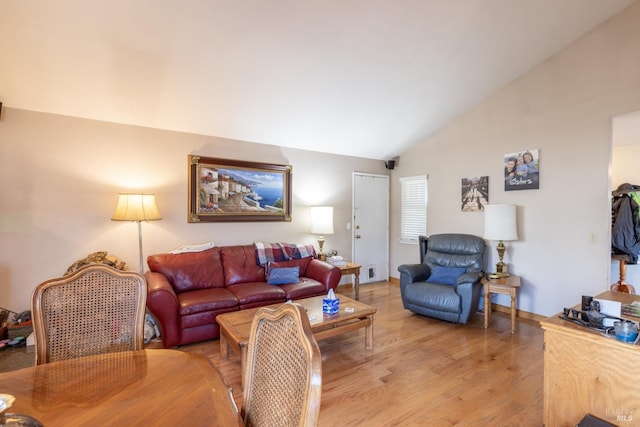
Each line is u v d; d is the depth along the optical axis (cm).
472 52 334
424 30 294
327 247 518
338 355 288
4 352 281
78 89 303
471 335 335
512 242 405
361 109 407
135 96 323
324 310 284
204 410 94
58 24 238
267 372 100
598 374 155
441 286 375
